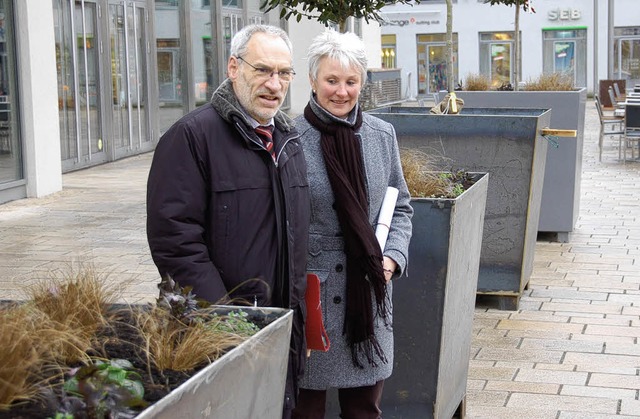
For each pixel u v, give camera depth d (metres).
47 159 12.19
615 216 10.57
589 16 38.97
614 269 8.05
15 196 11.80
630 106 15.47
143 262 7.97
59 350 2.26
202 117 3.04
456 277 4.41
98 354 2.33
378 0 6.47
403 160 5.09
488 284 6.79
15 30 11.77
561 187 9.05
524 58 39.81
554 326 6.43
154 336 2.38
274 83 3.05
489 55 40.22
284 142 3.14
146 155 17.27
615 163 15.51
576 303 7.01
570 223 9.09
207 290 2.95
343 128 3.53
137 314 2.55
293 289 3.11
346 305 3.53
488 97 9.46
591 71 39.19
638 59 38.84
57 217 10.47
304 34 26.12
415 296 4.22
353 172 3.50
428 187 4.91
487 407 4.95
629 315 6.69
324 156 3.50
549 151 9.02
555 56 39.56
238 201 3.04
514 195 6.66
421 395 4.26
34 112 11.96
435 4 40.31
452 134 6.67
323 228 3.53
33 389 2.03
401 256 3.62
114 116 16.33
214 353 2.36
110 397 1.98
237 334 2.46
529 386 5.26
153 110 17.83
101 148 15.82
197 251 2.98
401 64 40.88
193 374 2.27
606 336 6.20
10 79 11.75
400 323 4.24
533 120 6.57
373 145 3.64
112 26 16.19
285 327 2.61
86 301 2.54
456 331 4.52
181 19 19.12
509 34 39.88
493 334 6.25
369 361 3.55
